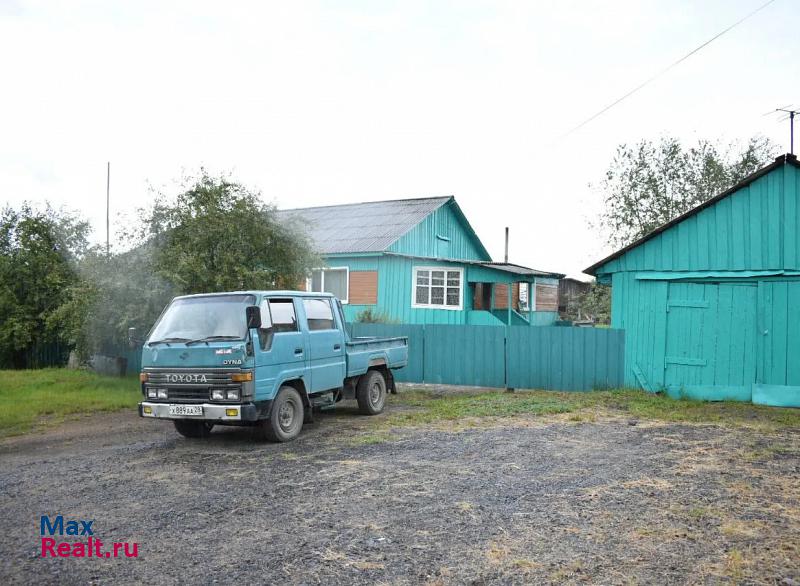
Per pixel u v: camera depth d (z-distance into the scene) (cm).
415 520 520
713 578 404
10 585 404
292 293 909
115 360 1608
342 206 2941
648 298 1359
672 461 726
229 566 429
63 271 2020
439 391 1429
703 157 2650
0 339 1962
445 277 2239
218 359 785
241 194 1392
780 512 536
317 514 538
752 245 1261
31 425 1030
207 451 806
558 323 2889
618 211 2761
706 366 1300
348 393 1061
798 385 1216
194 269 1273
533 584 397
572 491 600
